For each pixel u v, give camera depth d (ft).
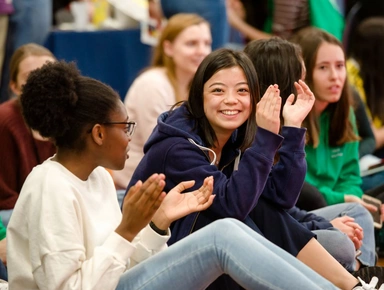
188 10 30.71
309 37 24.25
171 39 26.23
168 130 18.16
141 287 15.19
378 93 29.99
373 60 29.81
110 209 15.78
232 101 18.04
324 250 18.29
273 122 17.24
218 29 31.24
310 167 24.80
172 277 15.16
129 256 14.58
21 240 14.87
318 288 14.66
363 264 21.89
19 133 23.07
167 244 17.93
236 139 18.92
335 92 24.04
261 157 17.19
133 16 33.09
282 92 19.86
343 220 21.38
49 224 14.32
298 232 18.28
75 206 14.67
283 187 18.24
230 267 15.03
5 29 30.42
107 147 15.21
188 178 17.81
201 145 18.21
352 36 32.40
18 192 23.27
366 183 27.45
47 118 14.87
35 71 15.07
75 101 14.89
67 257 14.15
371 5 34.73
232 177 17.39
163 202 15.90
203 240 15.12
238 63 18.28
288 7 34.32
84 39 30.99
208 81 18.29
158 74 26.25
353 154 25.38
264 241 15.51
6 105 23.36
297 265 15.28
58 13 35.22
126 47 31.50
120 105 15.30
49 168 14.97
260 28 35.91
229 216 17.40
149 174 18.26
